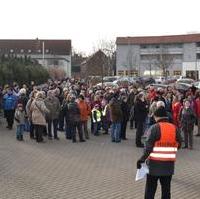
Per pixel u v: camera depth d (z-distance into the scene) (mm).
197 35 117625
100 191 11688
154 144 8945
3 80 38031
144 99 19906
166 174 8922
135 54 118688
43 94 21031
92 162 15914
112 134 21297
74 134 21156
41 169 14578
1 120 28719
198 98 23484
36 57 127000
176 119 19969
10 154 17359
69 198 10953
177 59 118000
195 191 11797
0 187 12070
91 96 27156
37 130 20688
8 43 129375
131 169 14633
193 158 16969
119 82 49906
